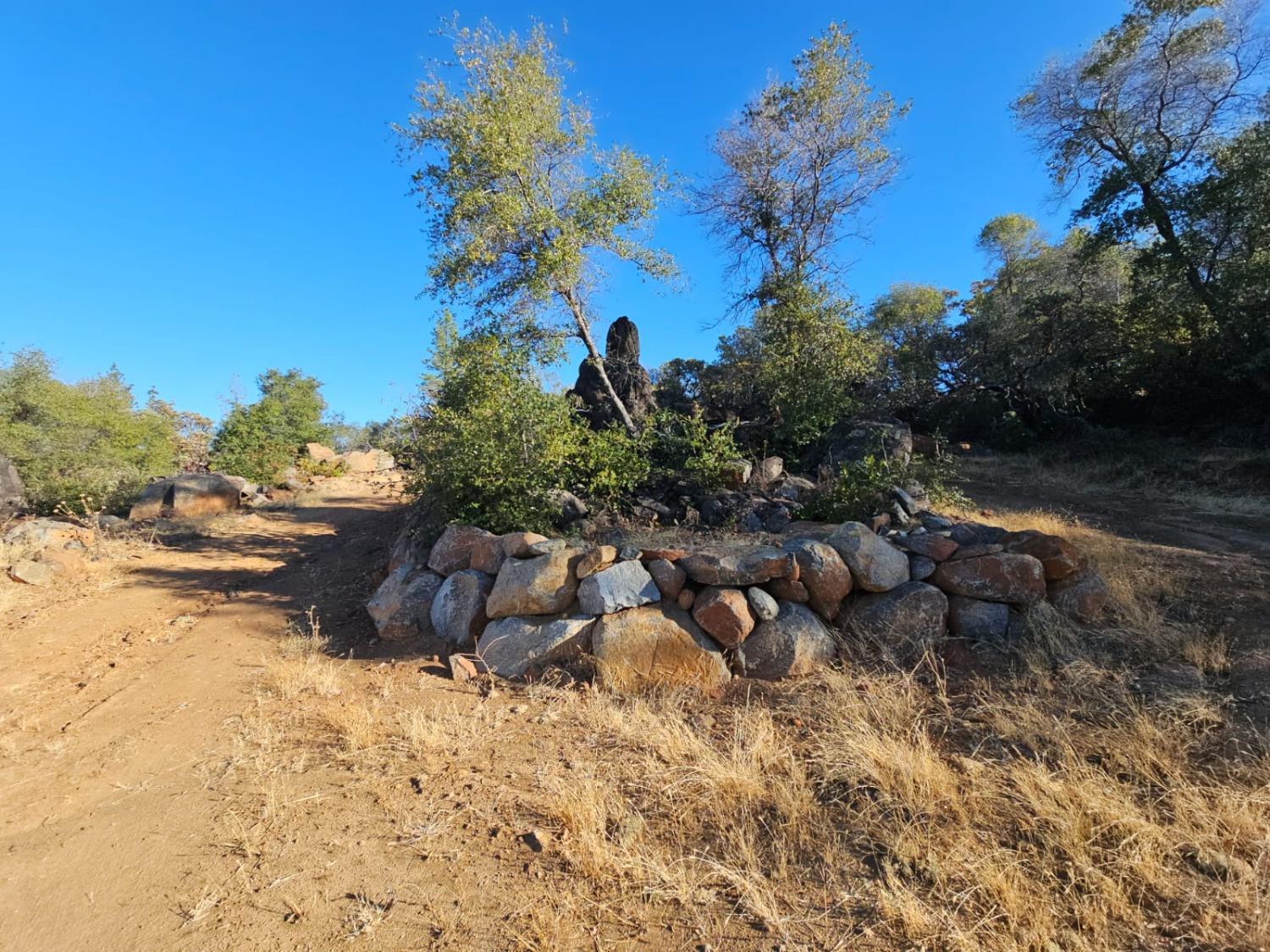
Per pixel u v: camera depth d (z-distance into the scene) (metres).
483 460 6.13
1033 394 19.73
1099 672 3.71
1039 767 2.82
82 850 2.79
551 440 6.45
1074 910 2.14
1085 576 4.39
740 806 2.85
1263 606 4.42
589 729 3.68
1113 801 2.59
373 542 10.20
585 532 6.24
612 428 8.09
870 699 3.70
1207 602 4.59
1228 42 14.48
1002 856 2.40
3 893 2.53
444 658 4.86
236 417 17.73
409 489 7.07
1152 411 17.08
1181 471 12.66
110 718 4.16
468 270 9.62
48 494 11.60
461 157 9.27
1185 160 15.23
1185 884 2.22
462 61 9.48
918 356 20.97
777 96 13.85
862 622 4.46
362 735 3.61
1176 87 15.20
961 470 15.02
